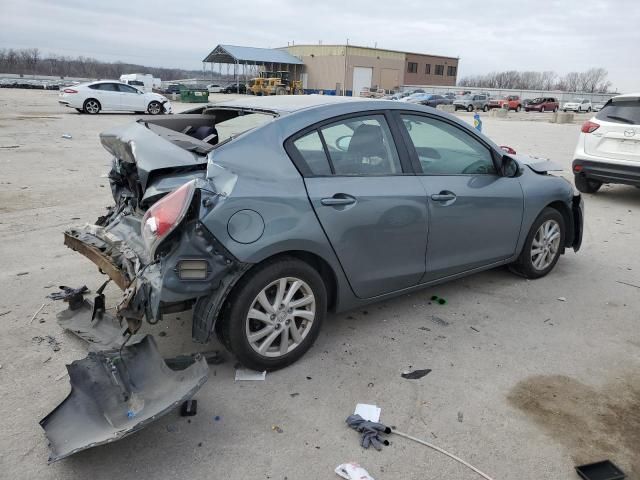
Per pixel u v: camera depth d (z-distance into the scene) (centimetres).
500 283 500
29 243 561
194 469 255
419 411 304
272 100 401
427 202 380
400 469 259
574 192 521
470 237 420
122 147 337
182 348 361
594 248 621
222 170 303
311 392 318
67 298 395
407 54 8300
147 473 252
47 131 1628
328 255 336
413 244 380
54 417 261
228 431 283
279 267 317
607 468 264
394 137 377
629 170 812
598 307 453
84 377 279
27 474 250
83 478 249
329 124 348
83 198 769
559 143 1816
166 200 280
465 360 361
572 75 13325
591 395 325
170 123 416
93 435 252
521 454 272
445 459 267
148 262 291
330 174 340
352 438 280
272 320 325
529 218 468
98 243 356
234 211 294
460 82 13775
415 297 461
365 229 349
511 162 441
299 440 277
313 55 7644
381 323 411
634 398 323
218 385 323
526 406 312
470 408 308
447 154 408
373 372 342
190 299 303
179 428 284
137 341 310
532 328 411
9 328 380
